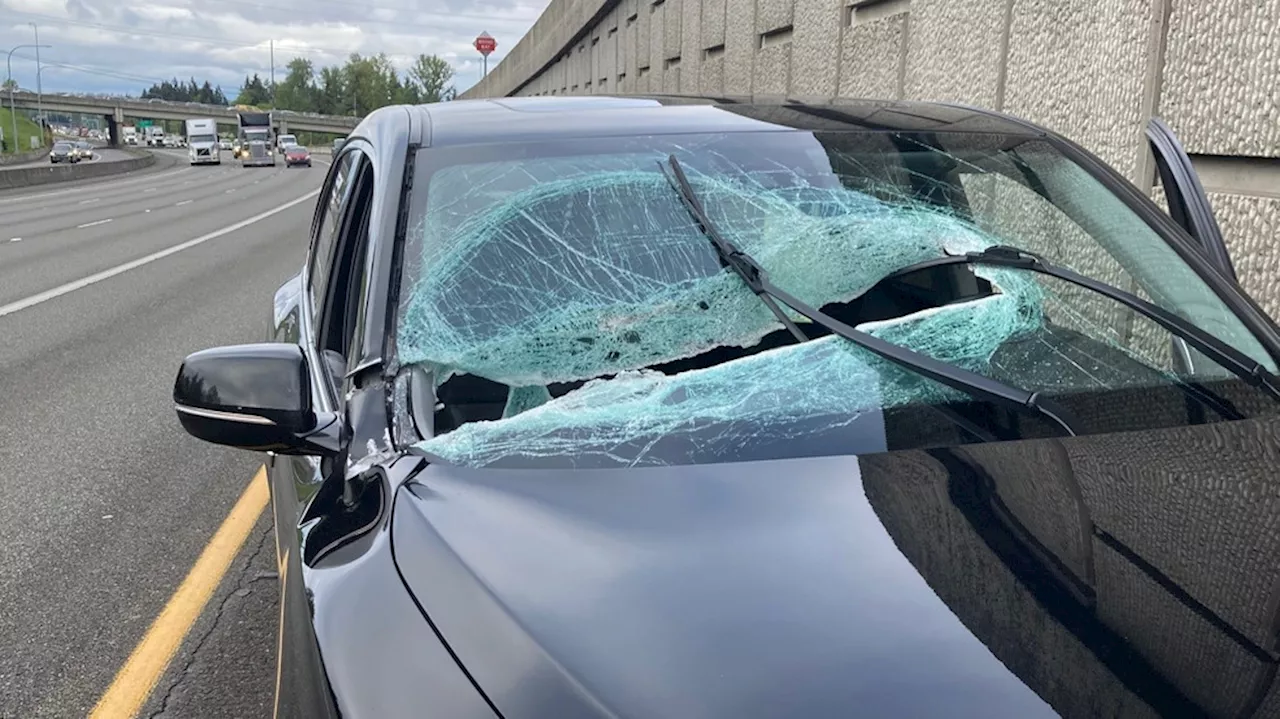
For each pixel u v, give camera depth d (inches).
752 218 92.0
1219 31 150.5
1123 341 84.0
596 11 722.2
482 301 84.8
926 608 51.9
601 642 50.8
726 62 426.3
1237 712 45.2
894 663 48.3
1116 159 175.9
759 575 54.7
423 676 51.6
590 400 77.2
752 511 61.0
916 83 256.2
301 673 58.4
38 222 986.1
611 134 100.0
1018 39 207.3
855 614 51.6
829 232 91.2
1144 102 167.5
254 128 3036.4
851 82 298.7
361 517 67.9
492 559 58.2
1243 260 149.9
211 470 223.6
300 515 76.0
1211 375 79.8
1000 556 56.2
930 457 67.2
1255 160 148.1
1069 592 53.1
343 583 61.1
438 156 96.2
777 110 109.5
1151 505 61.3
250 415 76.5
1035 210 95.7
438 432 75.1
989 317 86.1
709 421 73.5
